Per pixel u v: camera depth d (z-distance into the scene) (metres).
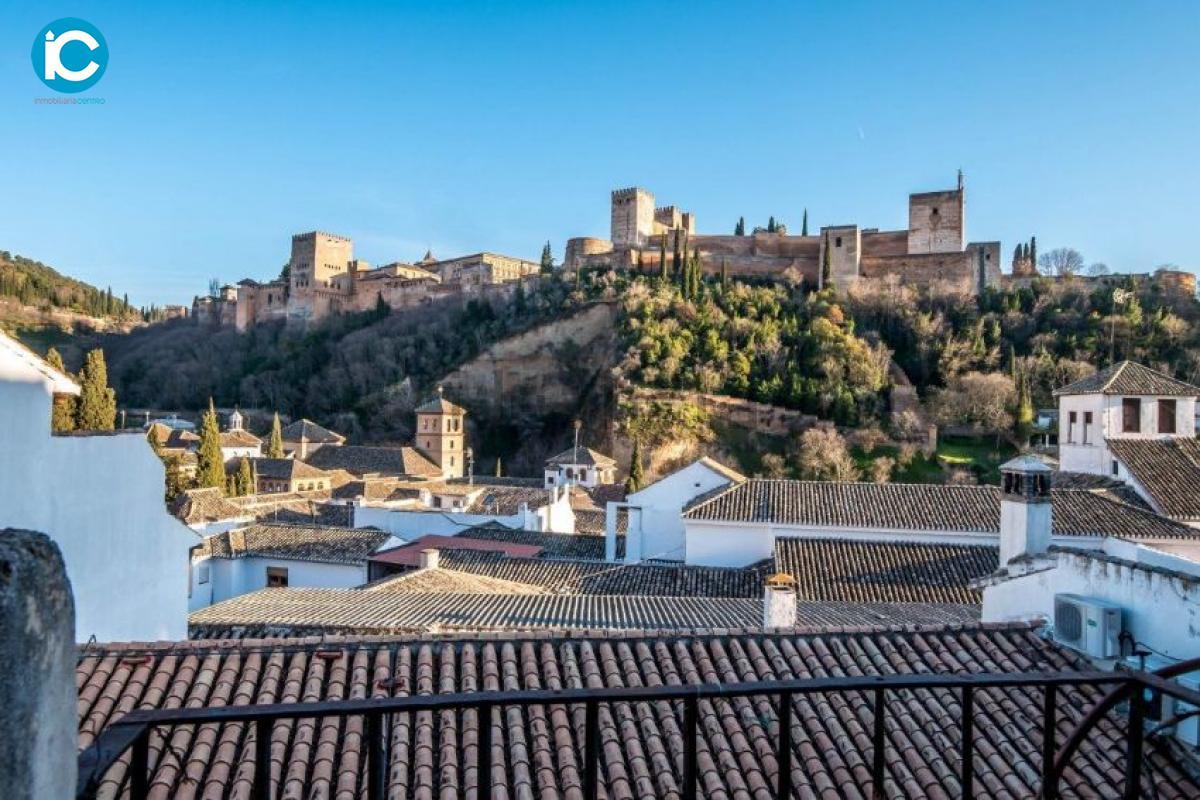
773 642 9.06
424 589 17.73
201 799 6.43
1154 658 7.78
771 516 22.61
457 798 6.47
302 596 16.14
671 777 6.82
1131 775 3.77
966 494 23.23
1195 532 16.89
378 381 93.06
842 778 6.92
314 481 53.16
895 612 15.31
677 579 20.91
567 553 28.28
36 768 2.34
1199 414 39.72
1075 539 16.89
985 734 7.57
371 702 3.26
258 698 7.68
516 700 3.30
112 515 10.34
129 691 7.75
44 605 2.40
